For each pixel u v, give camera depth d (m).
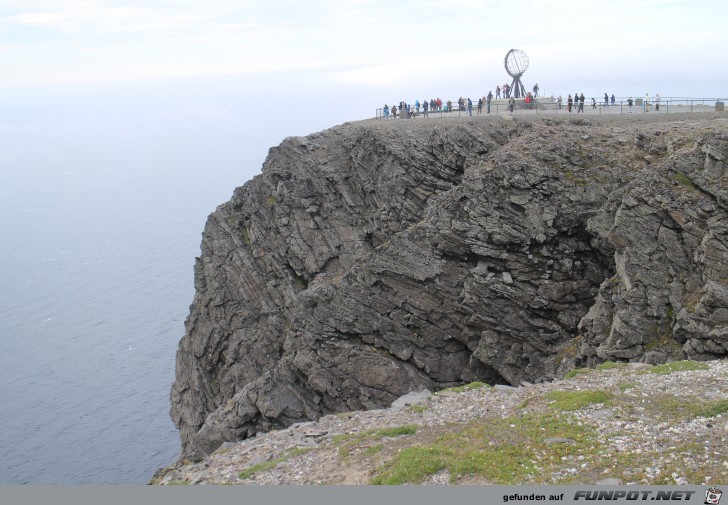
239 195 66.25
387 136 58.12
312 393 49.44
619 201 40.69
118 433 94.44
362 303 47.91
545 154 44.97
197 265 68.44
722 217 36.38
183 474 27.95
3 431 99.06
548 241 43.78
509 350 44.22
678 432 23.67
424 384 46.31
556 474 22.31
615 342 37.50
